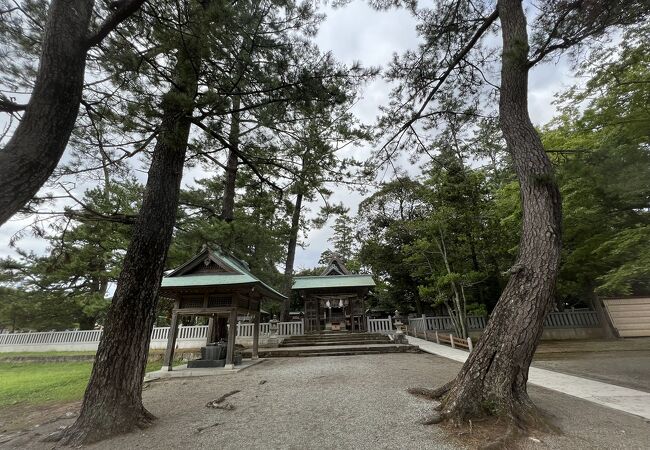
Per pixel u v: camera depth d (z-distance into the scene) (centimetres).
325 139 721
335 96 557
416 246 1611
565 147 1009
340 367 877
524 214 468
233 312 945
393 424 407
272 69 521
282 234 1560
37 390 880
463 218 1545
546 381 657
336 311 2195
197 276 972
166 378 829
